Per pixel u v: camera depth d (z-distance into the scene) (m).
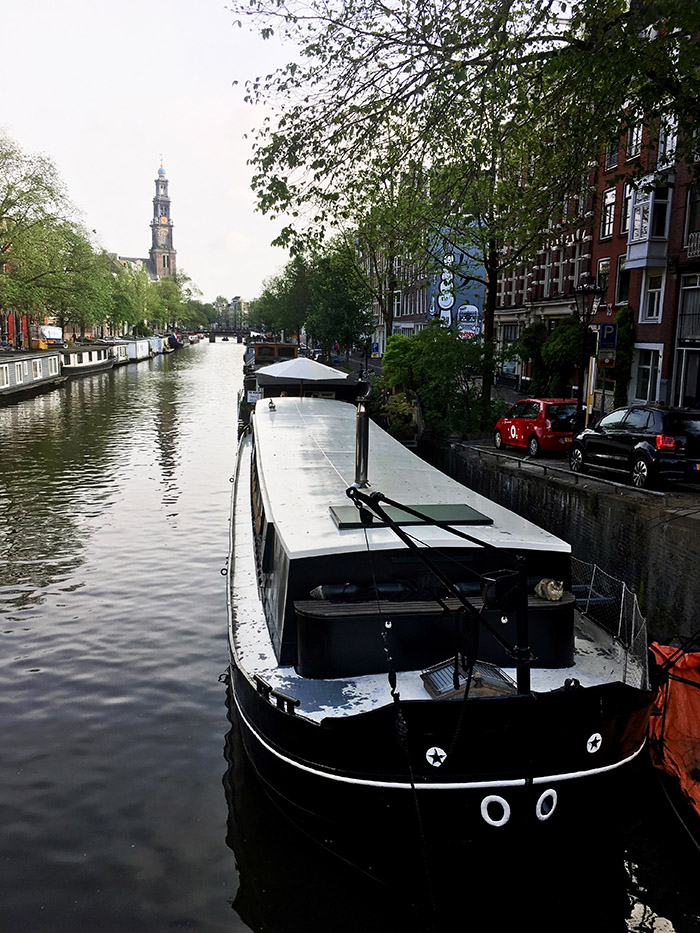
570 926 5.47
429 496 7.82
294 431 11.62
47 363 51.56
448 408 22.61
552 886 5.64
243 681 6.40
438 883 5.55
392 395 25.42
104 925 5.36
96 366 64.06
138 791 6.90
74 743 7.70
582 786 5.55
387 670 6.15
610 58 9.35
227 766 7.30
